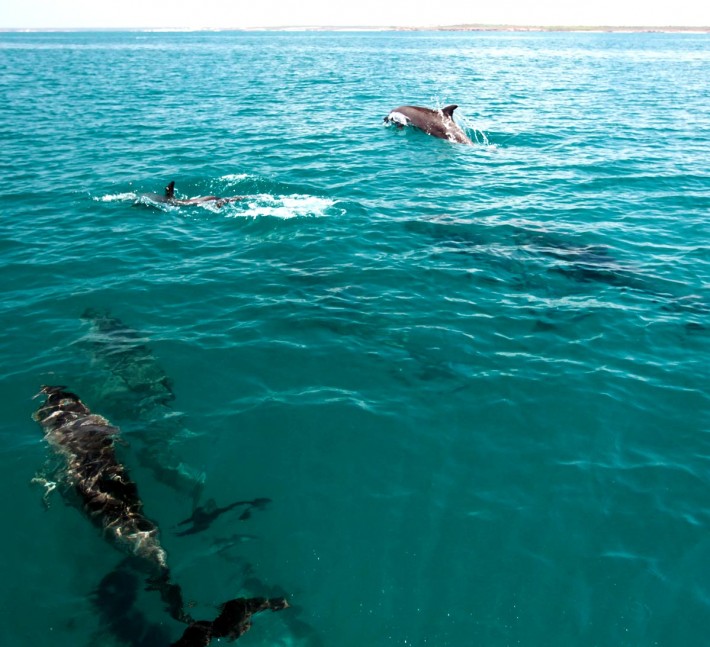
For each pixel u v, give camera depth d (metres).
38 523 7.32
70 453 8.34
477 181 20.78
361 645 6.04
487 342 11.08
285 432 8.80
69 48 113.94
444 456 8.41
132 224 16.33
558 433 8.84
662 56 85.75
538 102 37.47
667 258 14.68
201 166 21.61
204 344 10.88
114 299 12.37
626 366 10.41
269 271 13.70
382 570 6.80
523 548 7.07
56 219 16.58
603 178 21.14
